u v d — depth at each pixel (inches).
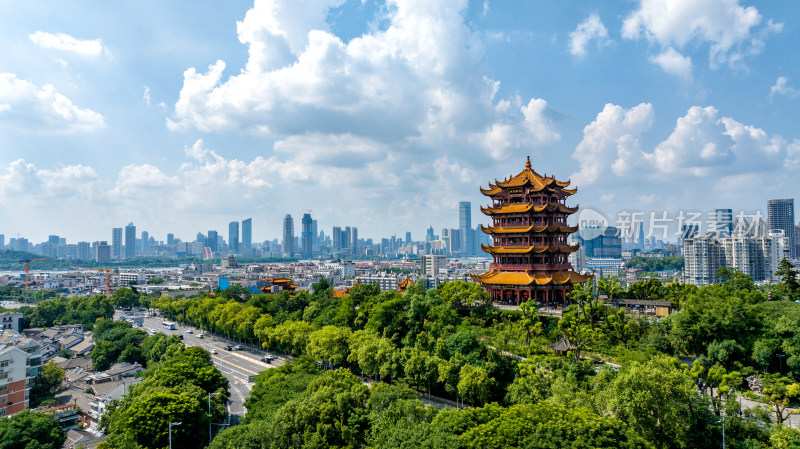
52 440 5113.2
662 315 6328.7
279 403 4650.6
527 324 5629.9
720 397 4003.4
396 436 3422.7
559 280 6776.6
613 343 5383.9
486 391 4552.2
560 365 4591.5
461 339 5172.2
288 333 7490.2
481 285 7249.0
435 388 5438.0
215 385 5689.0
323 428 3875.5
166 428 4461.1
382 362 5546.3
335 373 4857.3
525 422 3277.6
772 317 5064.0
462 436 3275.1
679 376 3634.4
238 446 3959.2
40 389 7012.8
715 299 5713.6
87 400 6840.6
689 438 3462.1
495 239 7450.8
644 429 3499.0
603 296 7465.6
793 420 3821.4
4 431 4921.3
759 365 4771.2
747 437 3454.7
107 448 4729.3
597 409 3747.5
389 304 6565.0
